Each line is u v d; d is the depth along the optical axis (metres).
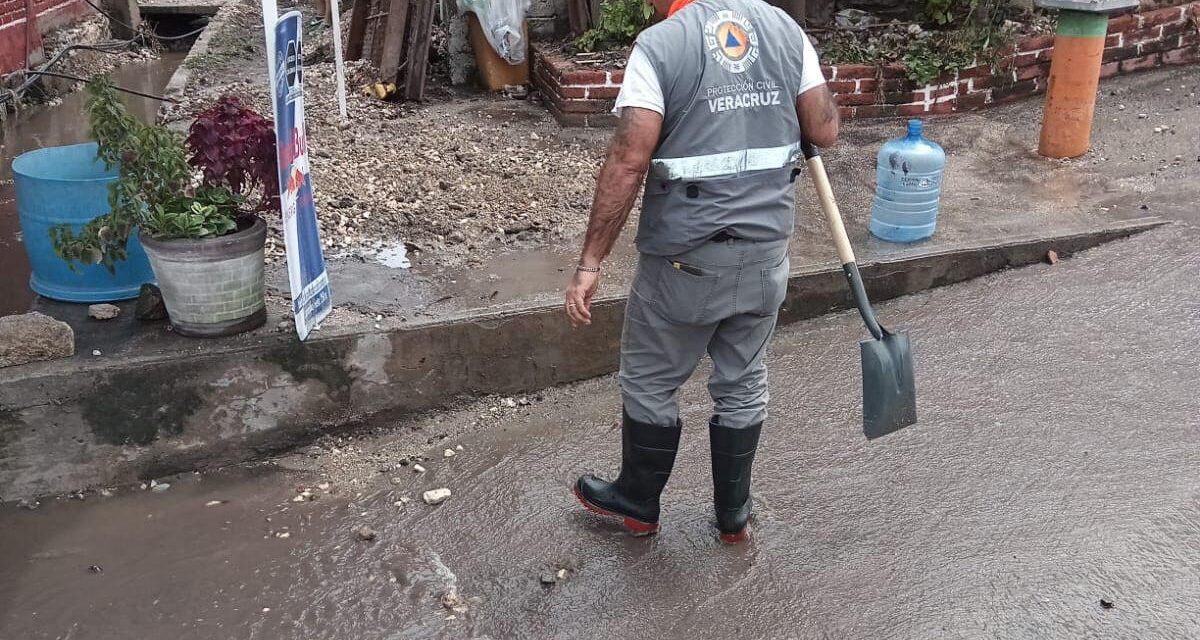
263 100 8.62
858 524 3.58
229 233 3.90
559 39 8.30
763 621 3.15
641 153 2.86
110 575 3.44
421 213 5.61
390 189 5.97
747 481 3.43
